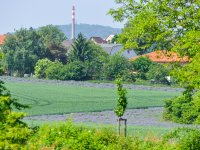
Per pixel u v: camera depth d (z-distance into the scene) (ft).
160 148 170.40
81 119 450.71
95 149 149.48
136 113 513.86
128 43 168.86
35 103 572.10
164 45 166.30
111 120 447.83
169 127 368.48
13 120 93.25
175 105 421.18
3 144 87.40
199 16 151.64
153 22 155.43
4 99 95.35
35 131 114.11
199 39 148.97
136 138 195.62
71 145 142.82
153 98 651.66
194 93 158.20
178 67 166.09
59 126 150.92
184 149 156.25
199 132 159.63
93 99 636.07
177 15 156.76
